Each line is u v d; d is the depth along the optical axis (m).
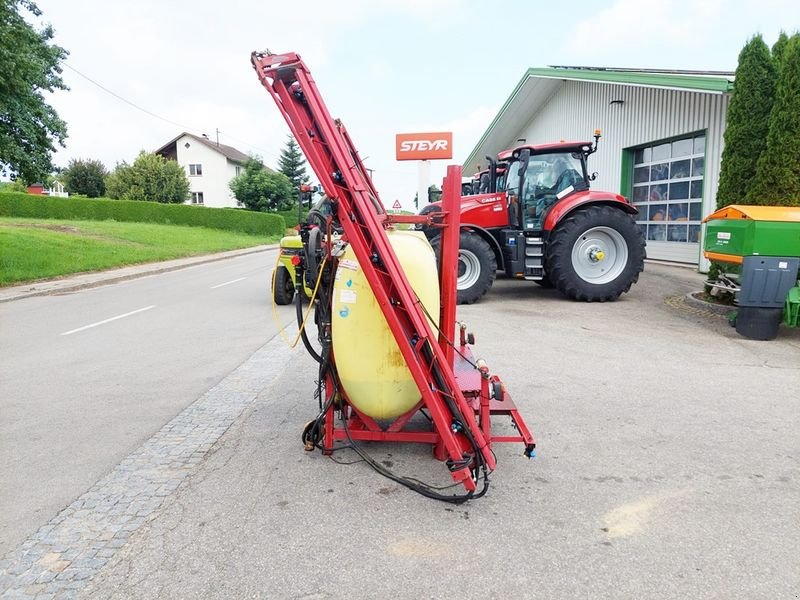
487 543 2.96
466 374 4.13
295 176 57.84
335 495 3.46
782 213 7.39
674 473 3.75
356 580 2.66
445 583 2.64
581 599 2.54
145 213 39.38
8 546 2.98
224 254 26.41
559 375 5.90
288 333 8.38
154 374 6.28
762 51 9.02
